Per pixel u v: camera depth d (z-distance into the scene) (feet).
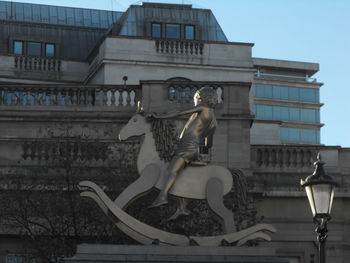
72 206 123.44
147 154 74.79
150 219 113.80
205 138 75.97
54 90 153.79
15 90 153.07
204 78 200.75
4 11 241.96
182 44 201.36
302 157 155.33
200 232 115.34
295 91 392.68
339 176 155.33
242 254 71.20
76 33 232.94
